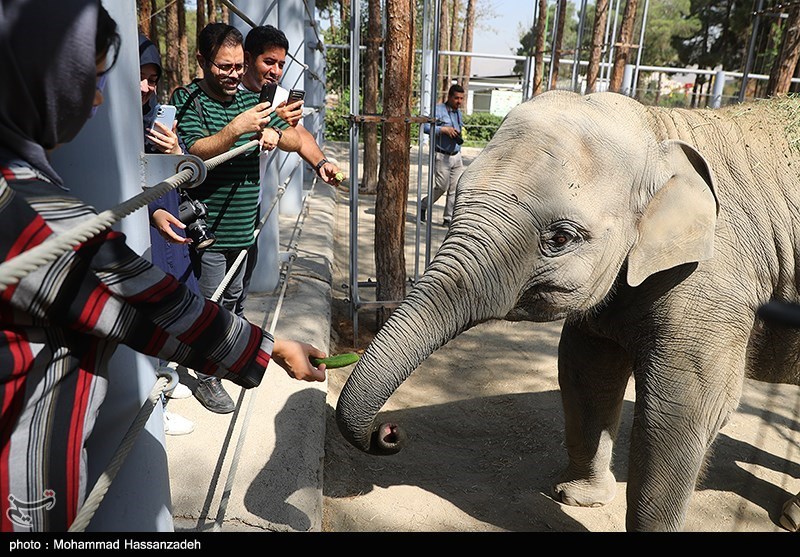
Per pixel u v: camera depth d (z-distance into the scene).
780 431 4.31
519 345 5.73
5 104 0.99
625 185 2.41
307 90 10.33
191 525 2.59
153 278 1.19
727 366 2.56
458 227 2.34
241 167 3.45
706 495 3.61
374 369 2.32
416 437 4.05
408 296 2.40
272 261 5.41
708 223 2.40
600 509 3.41
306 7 7.77
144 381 1.69
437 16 5.07
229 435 2.75
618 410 3.26
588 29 26.50
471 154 18.11
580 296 2.41
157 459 1.78
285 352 1.67
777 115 2.82
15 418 1.04
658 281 2.57
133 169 1.68
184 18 17.56
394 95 5.07
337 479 3.46
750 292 2.61
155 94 3.11
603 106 2.54
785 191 2.65
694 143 2.69
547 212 2.28
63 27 0.99
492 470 3.72
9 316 1.02
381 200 5.30
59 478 1.15
